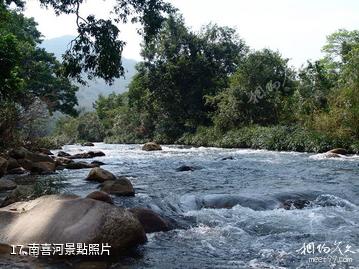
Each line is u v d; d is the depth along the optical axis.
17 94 18.16
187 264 4.47
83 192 8.41
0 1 17.70
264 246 5.09
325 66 35.88
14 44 13.35
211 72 40.06
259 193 8.29
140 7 15.93
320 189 8.92
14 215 5.16
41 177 11.22
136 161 16.78
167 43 40.09
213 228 5.90
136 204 7.23
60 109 32.88
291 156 18.86
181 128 40.06
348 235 5.52
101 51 15.10
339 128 21.61
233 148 27.77
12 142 17.00
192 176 11.73
